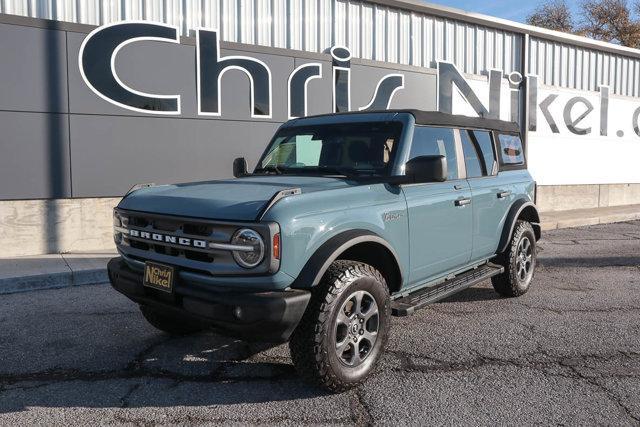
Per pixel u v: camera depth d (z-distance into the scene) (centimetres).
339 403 376
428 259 480
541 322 559
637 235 1212
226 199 378
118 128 927
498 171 614
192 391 398
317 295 370
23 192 856
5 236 848
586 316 582
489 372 429
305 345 366
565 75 1656
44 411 367
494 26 1459
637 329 537
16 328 543
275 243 345
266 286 351
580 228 1342
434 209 480
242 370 436
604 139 1728
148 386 407
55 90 870
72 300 652
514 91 1518
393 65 1259
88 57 892
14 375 428
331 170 473
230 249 352
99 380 418
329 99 1161
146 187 474
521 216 679
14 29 833
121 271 427
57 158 879
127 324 555
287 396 388
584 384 406
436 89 1345
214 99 1012
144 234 407
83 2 911
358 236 389
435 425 344
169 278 379
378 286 402
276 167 512
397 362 450
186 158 995
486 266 600
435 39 1364
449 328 539
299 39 1141
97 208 920
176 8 994
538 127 1570
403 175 447
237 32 1062
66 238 896
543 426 342
